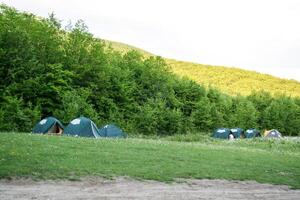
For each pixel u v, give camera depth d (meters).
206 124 89.81
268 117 112.94
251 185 19.66
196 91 94.12
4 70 60.25
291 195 17.88
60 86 62.16
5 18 63.59
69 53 71.44
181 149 32.28
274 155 35.53
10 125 51.28
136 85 83.44
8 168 16.34
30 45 63.53
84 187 15.34
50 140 28.41
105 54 76.25
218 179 20.30
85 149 25.48
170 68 93.38
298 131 117.50
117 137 45.38
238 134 81.69
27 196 13.11
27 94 60.62
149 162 22.91
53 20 73.12
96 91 73.38
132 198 14.28
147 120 75.06
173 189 16.72
